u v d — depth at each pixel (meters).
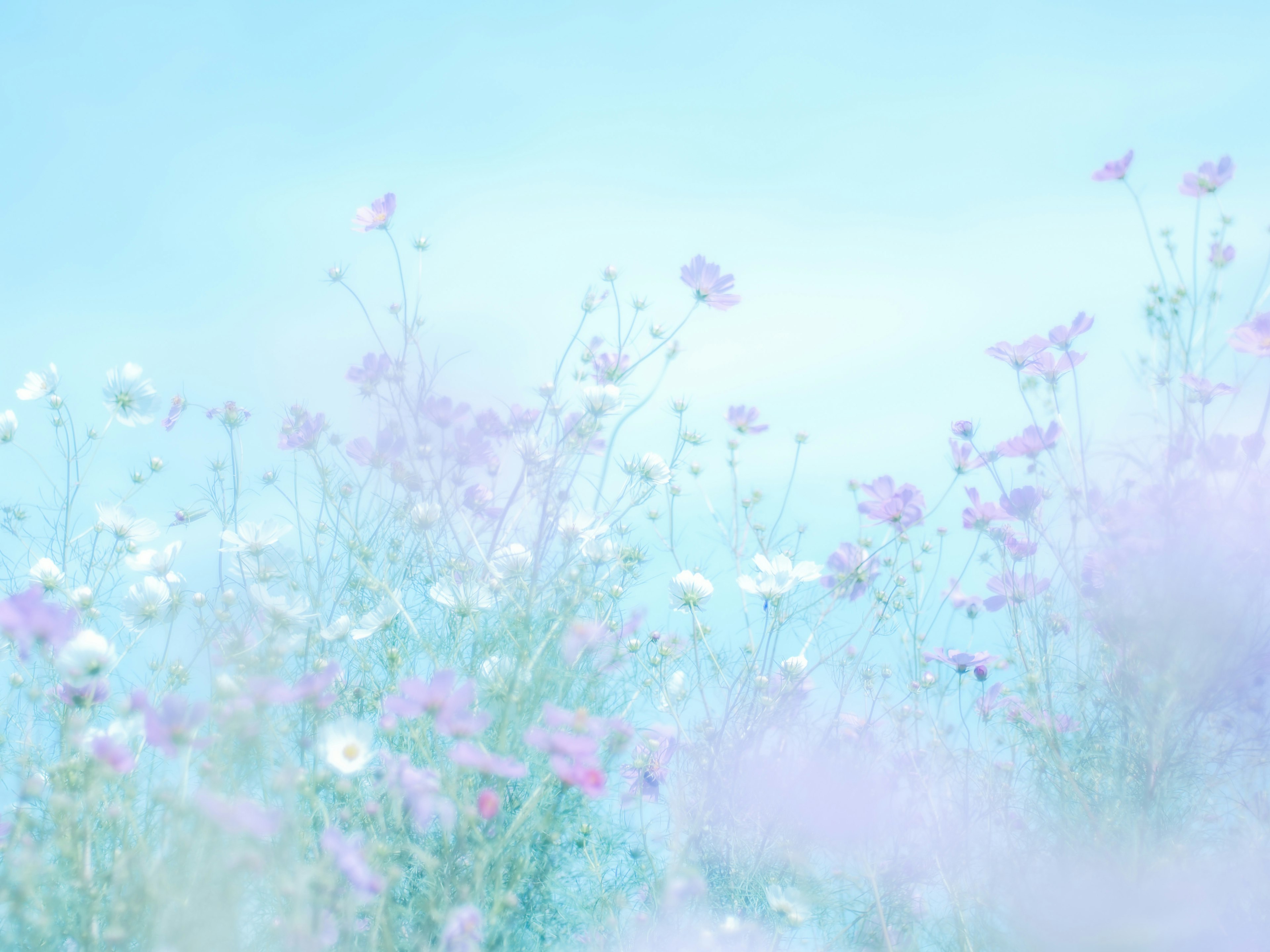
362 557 3.05
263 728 2.82
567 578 3.03
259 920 2.83
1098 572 3.07
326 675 2.83
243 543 3.07
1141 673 3.03
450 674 2.84
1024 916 2.96
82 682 2.84
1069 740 3.09
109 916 2.78
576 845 2.99
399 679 3.00
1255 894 2.96
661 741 3.09
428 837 2.93
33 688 2.90
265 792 2.85
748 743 3.10
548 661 2.97
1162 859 2.96
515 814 2.95
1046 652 3.09
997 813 3.06
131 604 3.02
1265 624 2.99
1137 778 3.02
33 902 2.77
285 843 2.78
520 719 2.93
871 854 3.04
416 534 3.10
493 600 3.05
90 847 2.80
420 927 2.84
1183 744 3.03
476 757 2.82
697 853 3.05
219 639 2.94
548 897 2.94
